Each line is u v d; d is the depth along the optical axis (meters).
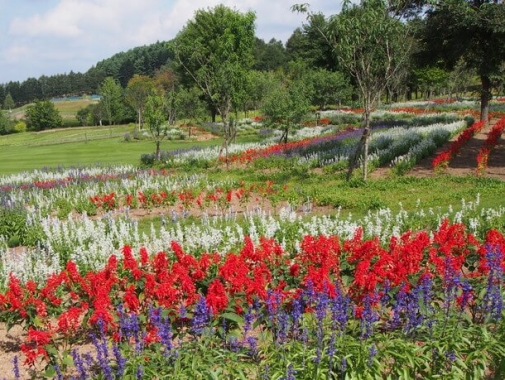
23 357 6.60
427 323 5.59
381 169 22.47
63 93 182.75
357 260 7.42
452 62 37.06
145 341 5.60
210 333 5.69
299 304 5.57
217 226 13.29
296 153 27.30
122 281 7.04
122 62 178.88
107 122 97.50
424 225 11.88
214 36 48.09
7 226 13.66
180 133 49.66
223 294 5.97
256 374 5.23
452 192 16.16
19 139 75.31
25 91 175.62
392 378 5.21
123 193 19.38
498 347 5.36
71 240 11.91
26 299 6.73
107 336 6.55
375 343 5.44
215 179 21.81
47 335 5.77
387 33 18.23
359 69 19.59
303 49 74.31
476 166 22.06
